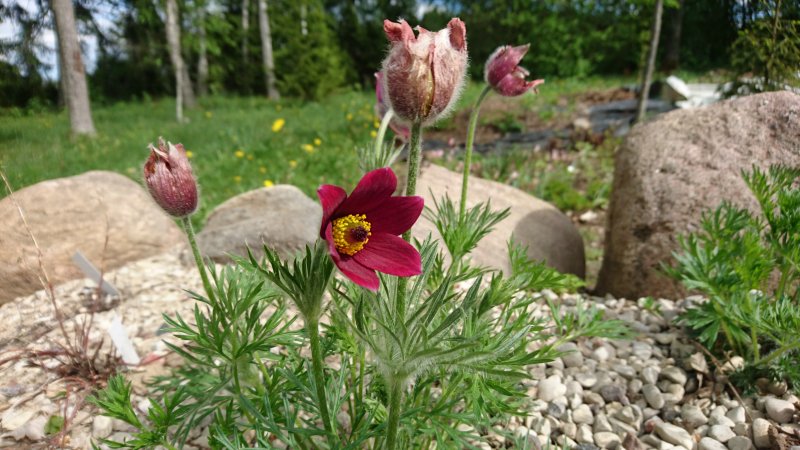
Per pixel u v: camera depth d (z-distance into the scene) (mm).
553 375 2570
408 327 1194
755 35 4691
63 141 6766
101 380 2449
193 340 1615
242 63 24234
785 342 2295
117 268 3832
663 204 3572
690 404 2350
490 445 2148
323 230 1069
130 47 17547
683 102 9734
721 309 2420
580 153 7926
